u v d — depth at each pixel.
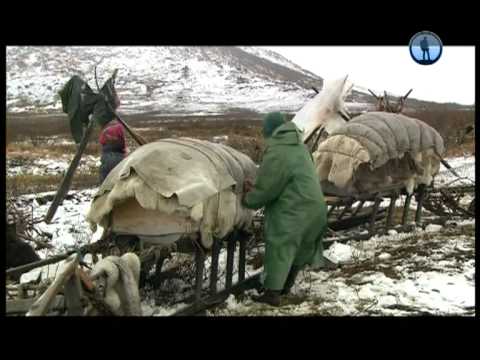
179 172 5.18
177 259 6.88
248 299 6.36
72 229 9.42
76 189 13.45
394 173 9.97
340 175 8.91
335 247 8.60
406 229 10.13
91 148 20.25
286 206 5.99
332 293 6.65
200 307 5.71
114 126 8.20
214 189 5.26
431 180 10.64
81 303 4.27
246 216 6.23
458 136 19.84
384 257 8.33
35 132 25.20
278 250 5.98
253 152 13.84
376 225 10.48
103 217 5.39
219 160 5.74
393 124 9.54
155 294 6.12
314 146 9.52
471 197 12.91
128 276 4.57
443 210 11.37
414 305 6.27
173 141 5.70
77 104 8.30
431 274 7.44
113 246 5.46
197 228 5.29
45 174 15.49
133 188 5.03
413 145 9.70
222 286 6.67
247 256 7.81
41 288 5.47
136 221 5.37
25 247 6.57
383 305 6.25
